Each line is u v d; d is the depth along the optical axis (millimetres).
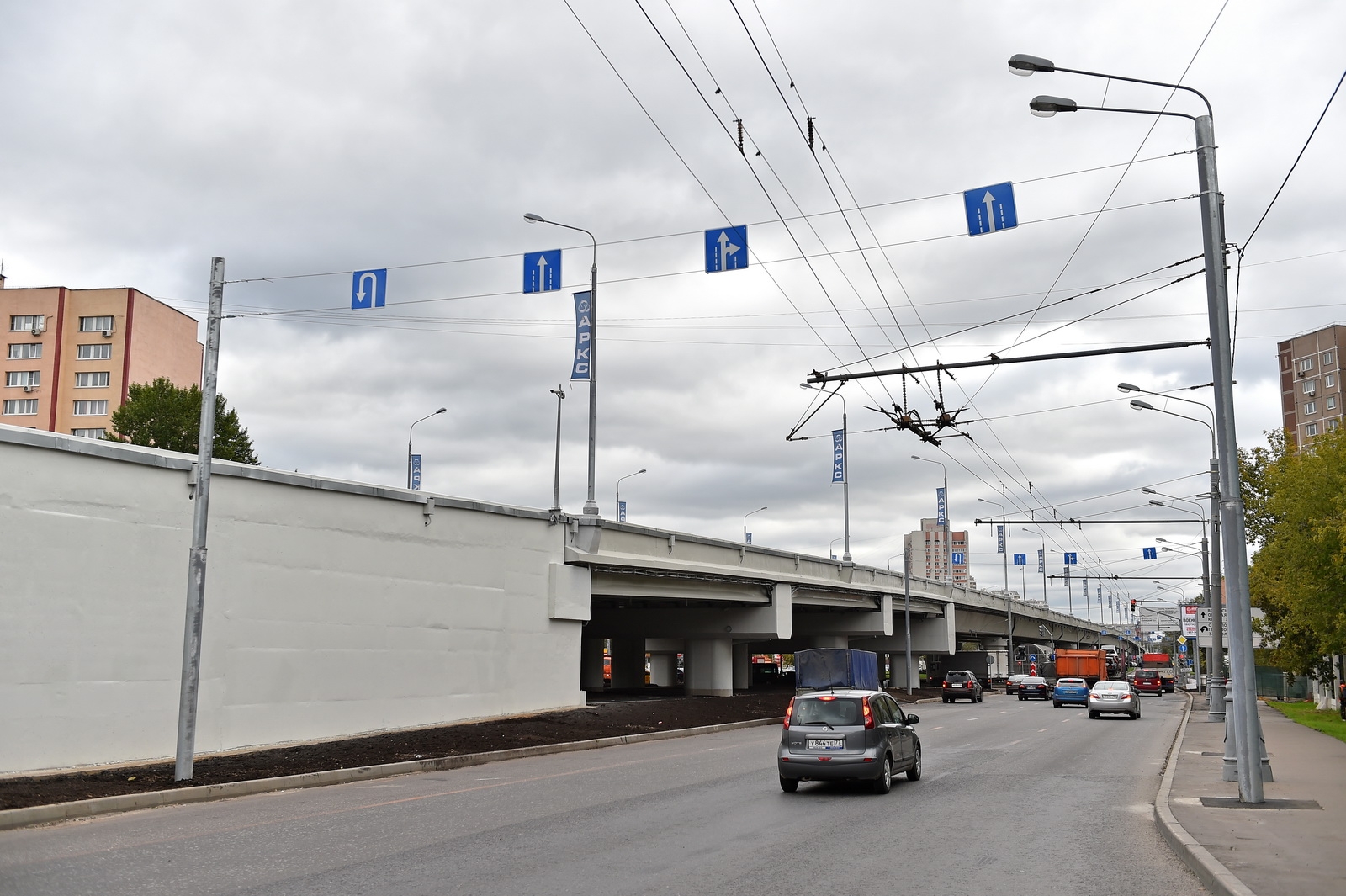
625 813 14836
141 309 83500
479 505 31406
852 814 14742
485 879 9977
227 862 10859
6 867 10625
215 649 22672
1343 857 10867
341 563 26312
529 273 21375
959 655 115125
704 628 49812
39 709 18844
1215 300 16656
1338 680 50781
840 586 55875
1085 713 50062
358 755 22297
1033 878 10258
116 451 20625
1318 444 34750
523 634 33188
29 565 18922
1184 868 10906
